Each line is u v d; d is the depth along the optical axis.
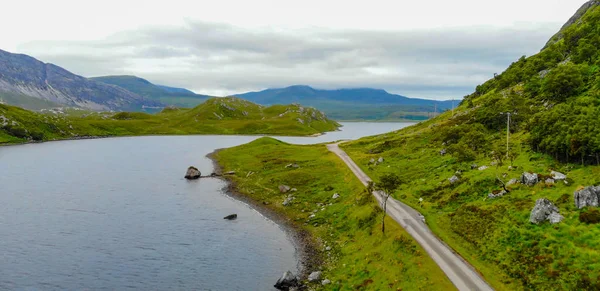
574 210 53.72
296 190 103.88
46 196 101.31
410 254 52.69
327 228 75.25
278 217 85.94
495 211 61.31
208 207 93.62
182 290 51.50
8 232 72.38
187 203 97.06
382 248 57.28
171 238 71.12
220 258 62.19
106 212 87.25
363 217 72.12
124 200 98.62
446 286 43.72
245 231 76.00
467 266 48.97
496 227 56.50
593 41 135.00
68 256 61.84
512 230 54.03
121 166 155.62
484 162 89.19
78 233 72.69
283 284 52.03
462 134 118.19
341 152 152.00
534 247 48.81
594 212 50.81
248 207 94.50
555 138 77.44
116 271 56.81
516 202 61.81
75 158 178.75
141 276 55.38
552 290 41.28
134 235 72.38
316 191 100.50
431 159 108.56
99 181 123.31
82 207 91.06
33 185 115.44
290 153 163.25
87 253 63.22
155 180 126.38
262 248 66.81
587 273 41.41
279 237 72.75
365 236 64.69
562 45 168.00
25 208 89.19
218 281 54.22
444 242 56.69
